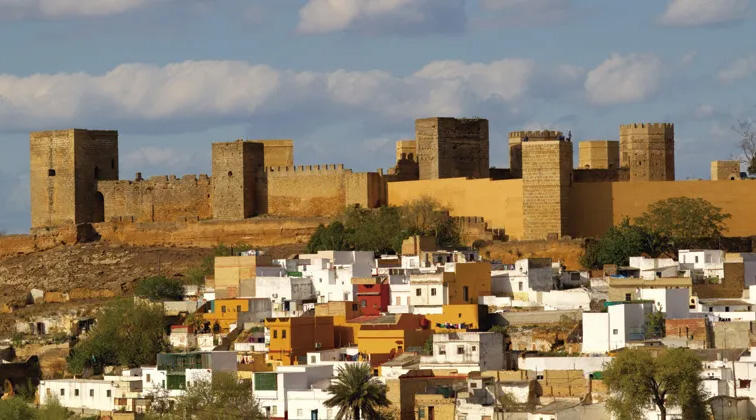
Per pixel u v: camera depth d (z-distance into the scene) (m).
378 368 189.12
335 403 174.12
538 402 173.38
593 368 181.50
